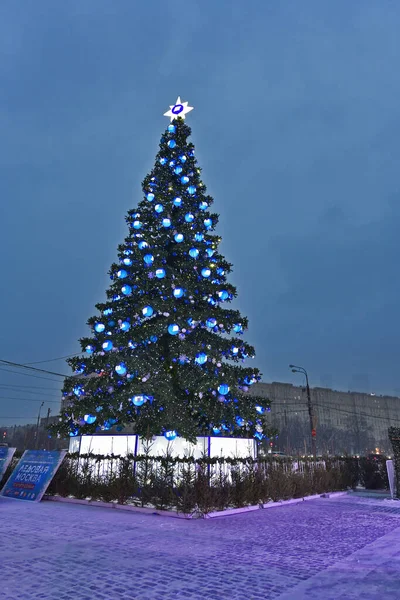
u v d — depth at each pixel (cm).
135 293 1438
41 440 8094
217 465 1109
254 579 503
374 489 1764
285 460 1412
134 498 1139
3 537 709
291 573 527
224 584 484
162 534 760
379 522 912
